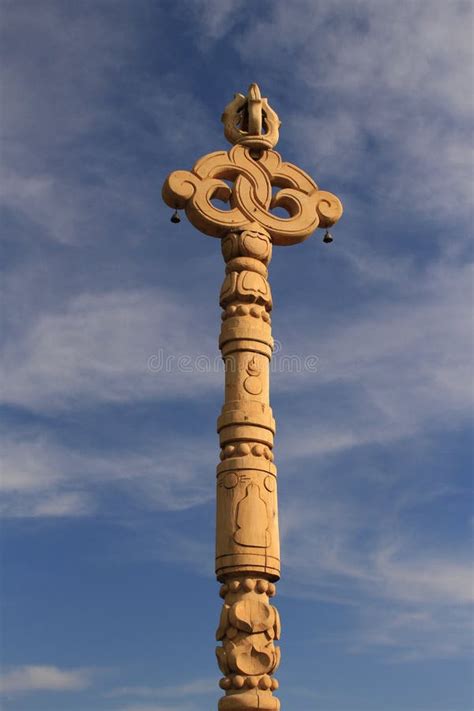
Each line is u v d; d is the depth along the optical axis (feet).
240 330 49.06
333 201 54.65
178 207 52.60
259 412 47.11
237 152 53.98
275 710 41.22
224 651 42.42
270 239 52.75
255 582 43.42
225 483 45.50
